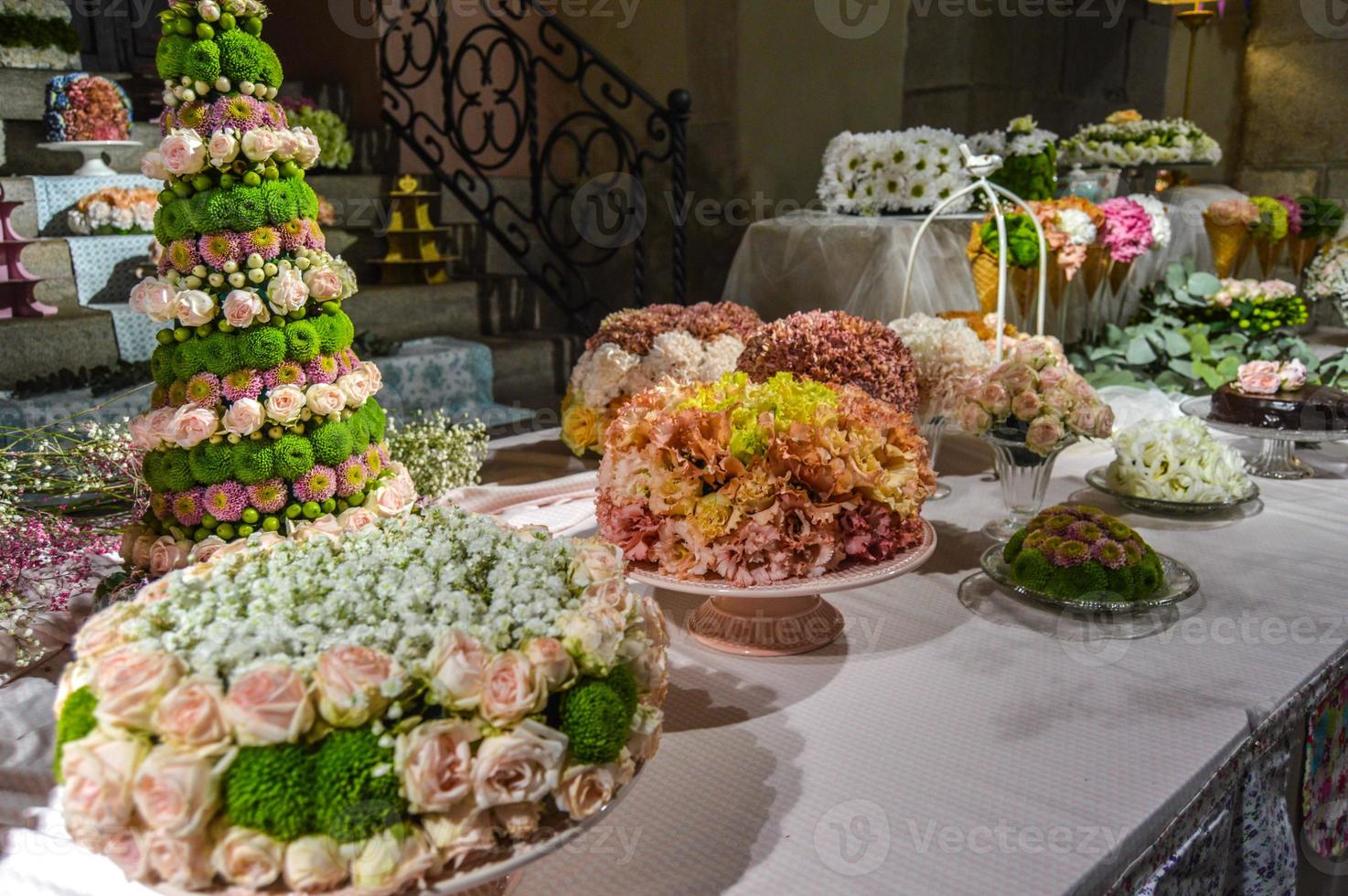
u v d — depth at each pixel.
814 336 1.53
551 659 0.68
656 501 1.11
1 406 2.51
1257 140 4.66
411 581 0.79
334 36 4.63
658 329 1.81
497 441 2.18
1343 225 3.65
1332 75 4.38
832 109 3.99
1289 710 1.11
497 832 0.66
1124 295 3.08
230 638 0.69
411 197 3.90
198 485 1.06
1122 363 2.63
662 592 1.38
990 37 3.75
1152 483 1.66
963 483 1.88
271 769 0.61
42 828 0.85
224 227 1.01
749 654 1.19
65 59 3.83
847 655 1.20
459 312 4.05
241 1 1.00
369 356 3.40
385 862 0.61
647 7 4.03
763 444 1.10
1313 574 1.43
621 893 0.79
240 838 0.60
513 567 0.82
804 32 3.85
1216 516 1.69
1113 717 1.04
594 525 1.53
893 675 1.14
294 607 0.75
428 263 3.98
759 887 0.79
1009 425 1.49
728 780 0.94
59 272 3.21
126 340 3.11
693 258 4.14
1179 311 2.99
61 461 1.27
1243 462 1.88
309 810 0.61
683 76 3.97
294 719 0.62
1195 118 4.85
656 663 0.78
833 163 2.87
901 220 2.68
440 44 3.95
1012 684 1.12
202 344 1.03
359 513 1.11
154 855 0.59
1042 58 4.02
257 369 1.04
